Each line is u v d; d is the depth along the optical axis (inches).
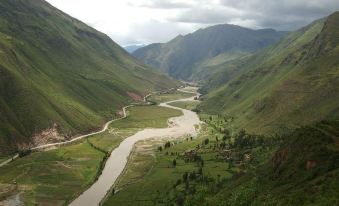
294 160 5905.5
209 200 6348.4
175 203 6840.6
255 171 7066.9
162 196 7342.5
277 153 6584.6
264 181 6127.0
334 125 6269.7
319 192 4510.3
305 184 5054.1
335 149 5467.5
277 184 5639.8
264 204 5078.7
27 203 7263.8
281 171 5930.1
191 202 6545.3
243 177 7135.8
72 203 7298.2
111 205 7101.4
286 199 4790.8
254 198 5595.5
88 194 7800.2
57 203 7342.5
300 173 5511.8
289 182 5482.3
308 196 4559.5
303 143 6018.7
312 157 5516.7
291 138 6569.9
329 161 5285.4
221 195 6417.3
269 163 6998.0
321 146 5629.9
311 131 6166.3
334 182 4562.0
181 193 7283.5
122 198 7436.0
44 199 7509.8
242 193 5866.1
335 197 4197.8
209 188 7209.6
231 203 5792.3
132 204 7086.6
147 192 7706.7
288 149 6240.2
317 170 5255.9
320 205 4168.3
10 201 7337.6
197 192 7017.7
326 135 5841.5
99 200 7465.6
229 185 7037.4
